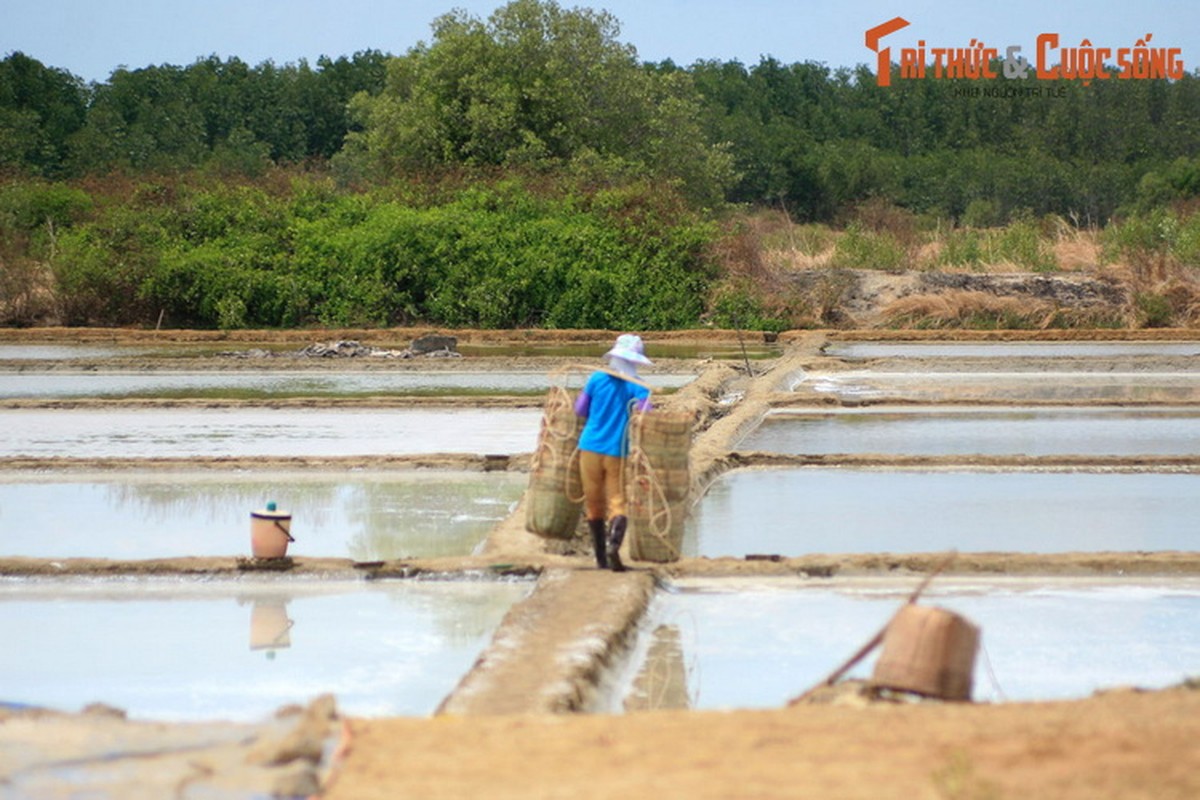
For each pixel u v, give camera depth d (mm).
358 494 35094
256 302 94375
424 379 66500
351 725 14773
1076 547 28344
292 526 30859
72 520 31625
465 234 94875
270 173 109375
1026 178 197500
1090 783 11984
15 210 106750
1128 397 58750
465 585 25234
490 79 113625
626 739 13945
